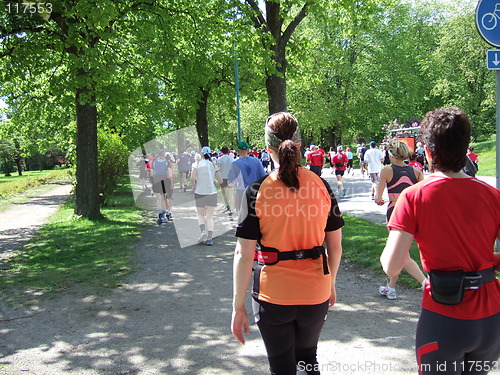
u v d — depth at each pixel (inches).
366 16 498.0
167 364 140.9
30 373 136.9
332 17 512.7
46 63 446.9
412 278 215.3
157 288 223.1
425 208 79.3
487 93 1407.5
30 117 723.4
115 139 571.5
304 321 89.4
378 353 142.1
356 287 212.5
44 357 148.5
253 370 135.8
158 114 539.8
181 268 260.1
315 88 1368.1
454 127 79.7
